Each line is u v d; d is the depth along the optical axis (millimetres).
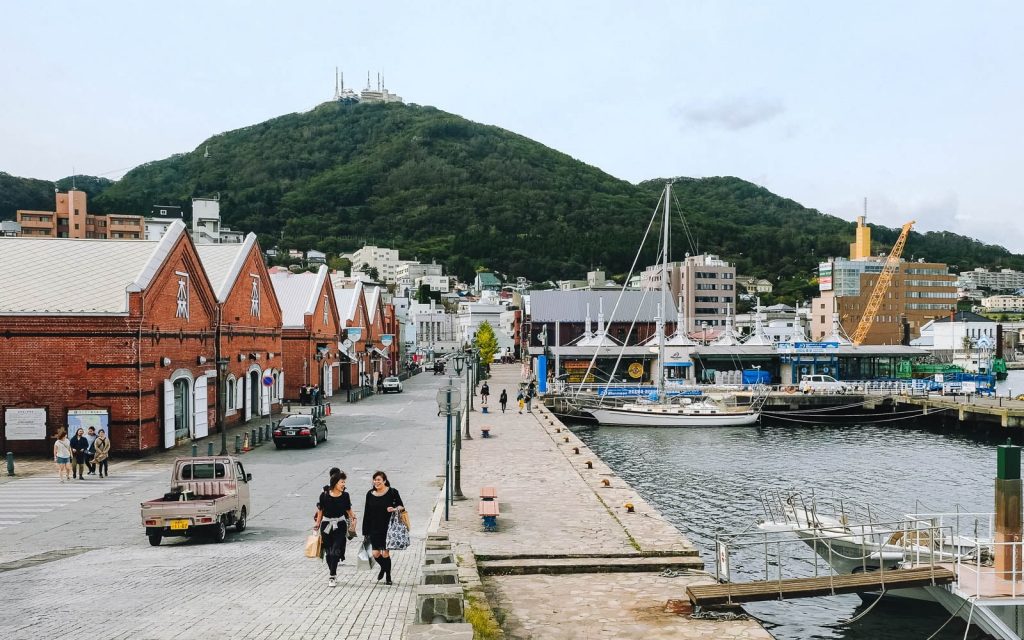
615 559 17516
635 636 13203
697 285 175375
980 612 16953
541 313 114062
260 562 15219
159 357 35625
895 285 184250
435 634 8773
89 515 21906
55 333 33125
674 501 35125
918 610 20203
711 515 32062
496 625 11586
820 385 77625
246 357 48312
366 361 87688
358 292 84312
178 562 15195
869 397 70500
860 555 21172
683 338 91812
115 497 24781
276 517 21672
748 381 88312
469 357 48750
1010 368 177750
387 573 12805
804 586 15602
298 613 10492
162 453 35188
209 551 16781
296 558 15766
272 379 51938
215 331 42938
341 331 76812
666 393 74188
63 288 35031
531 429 46312
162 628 9578
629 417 65438
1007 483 17484
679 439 58562
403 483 27359
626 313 115375
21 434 32969
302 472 29844
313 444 36781
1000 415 58625
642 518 21266
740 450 52844
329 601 11305
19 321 32969
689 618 14141
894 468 45125
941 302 187500
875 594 20891
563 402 67312
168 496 18672
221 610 10625
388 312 107250
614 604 14883
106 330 33188
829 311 176750
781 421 68812
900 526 23703
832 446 55094
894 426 67938
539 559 17469
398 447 37344
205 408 41125
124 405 33344
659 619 14062
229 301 45375
